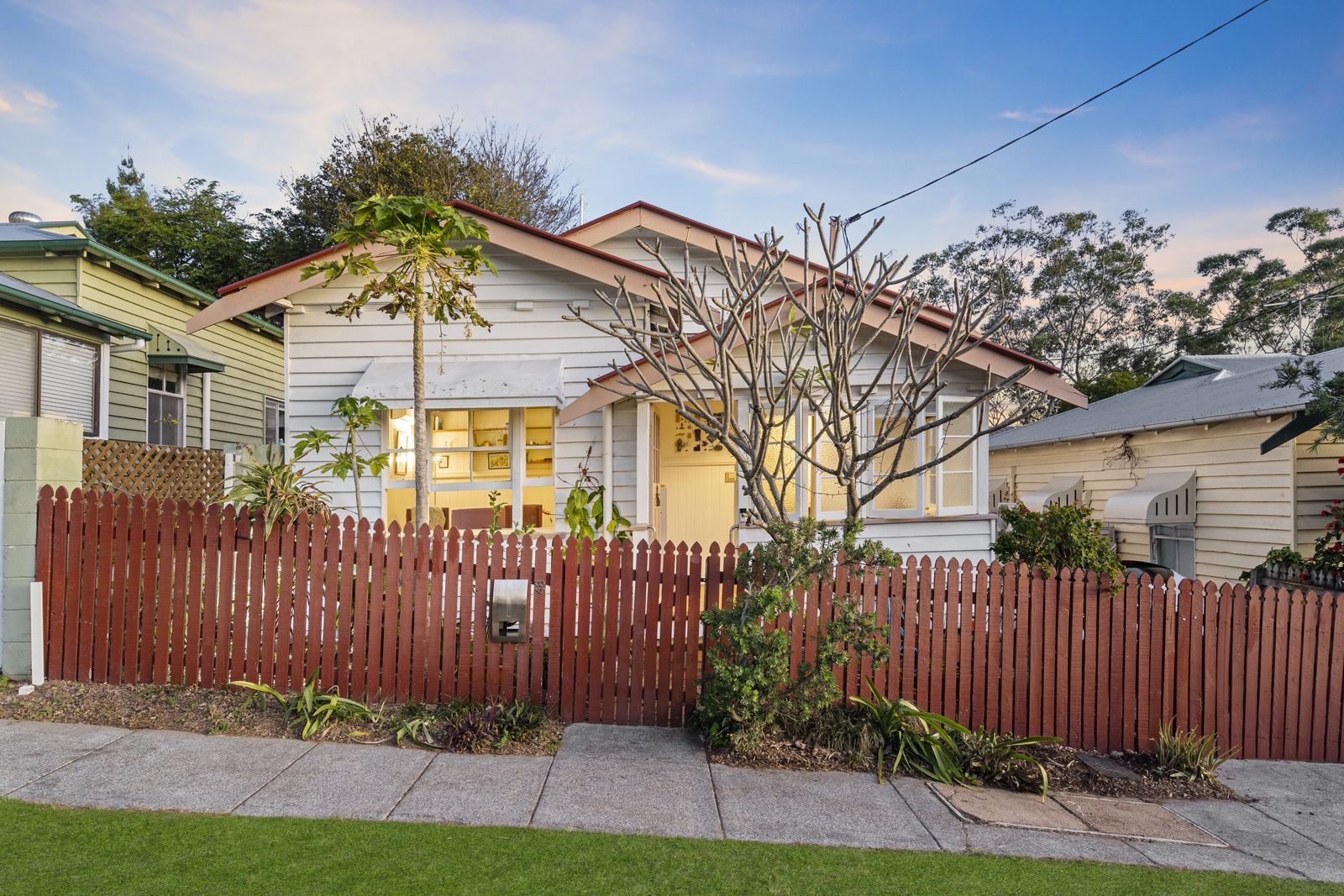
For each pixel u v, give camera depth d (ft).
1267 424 37.78
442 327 32.50
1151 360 103.86
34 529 18.56
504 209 90.79
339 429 32.12
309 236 88.02
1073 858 13.20
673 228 40.86
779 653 16.84
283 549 18.38
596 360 32.60
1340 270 93.04
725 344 18.47
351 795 13.82
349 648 18.40
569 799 14.25
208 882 10.62
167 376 47.52
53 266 38.65
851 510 19.21
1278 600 19.33
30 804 12.75
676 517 42.04
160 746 15.57
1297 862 13.75
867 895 11.37
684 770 15.94
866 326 28.81
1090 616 18.95
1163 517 42.06
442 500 32.76
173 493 31.48
